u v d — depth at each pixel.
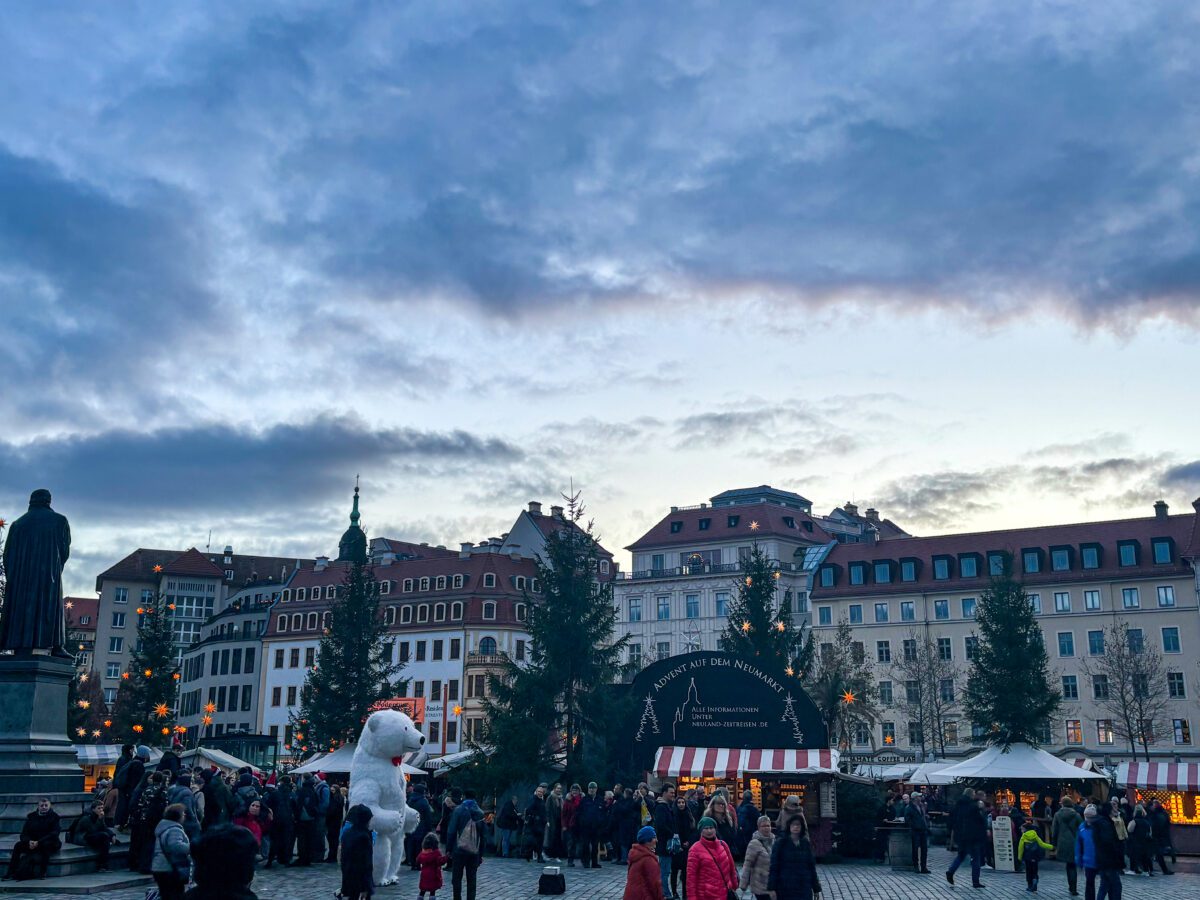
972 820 28.36
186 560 160.75
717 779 40.94
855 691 80.75
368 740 25.84
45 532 25.45
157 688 81.88
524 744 40.22
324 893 22.47
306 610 120.56
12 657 24.64
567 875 28.62
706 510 120.44
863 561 105.62
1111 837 22.47
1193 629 91.12
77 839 22.53
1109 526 98.88
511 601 110.44
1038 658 54.59
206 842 5.84
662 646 114.69
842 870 33.22
